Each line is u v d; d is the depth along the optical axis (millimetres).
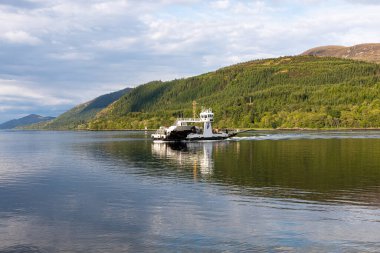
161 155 113375
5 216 44031
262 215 42938
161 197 52344
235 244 34531
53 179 69625
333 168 78062
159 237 36438
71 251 33625
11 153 134875
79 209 46750
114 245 34688
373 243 34594
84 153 126500
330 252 32750
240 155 108188
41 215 44250
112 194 54875
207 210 45344
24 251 33750
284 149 125062
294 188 57406
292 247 33844
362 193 53594
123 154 119062
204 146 148625
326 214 43156
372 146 132000
